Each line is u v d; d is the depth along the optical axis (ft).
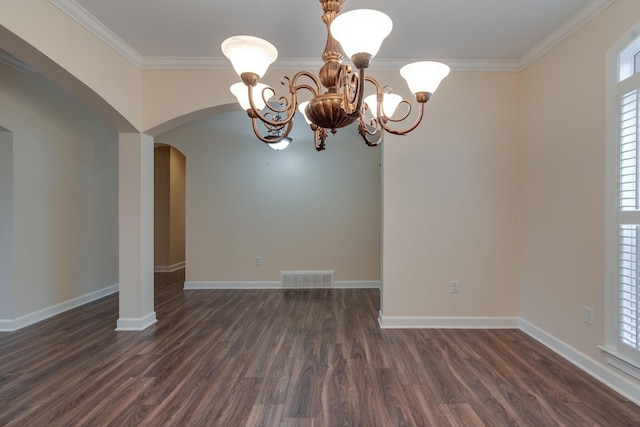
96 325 11.28
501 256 10.79
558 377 7.58
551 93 9.20
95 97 8.94
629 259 6.81
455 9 7.89
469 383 7.33
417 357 8.65
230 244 17.06
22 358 8.69
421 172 10.83
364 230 17.06
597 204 7.60
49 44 7.34
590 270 7.80
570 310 8.46
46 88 12.26
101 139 15.28
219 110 11.10
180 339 9.98
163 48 9.93
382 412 6.31
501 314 10.82
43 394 6.98
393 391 7.03
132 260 10.79
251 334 10.39
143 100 10.71
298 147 17.06
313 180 17.07
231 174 17.10
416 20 8.34
